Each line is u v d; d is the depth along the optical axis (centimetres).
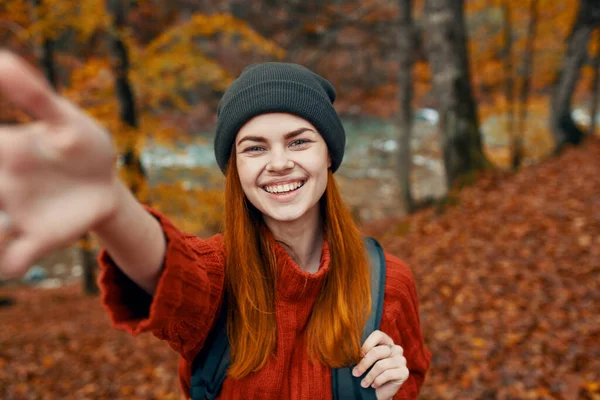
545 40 1301
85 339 625
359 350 120
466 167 824
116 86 692
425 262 627
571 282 482
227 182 125
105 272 78
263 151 116
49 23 600
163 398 432
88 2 605
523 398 342
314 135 117
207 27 734
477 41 1323
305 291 121
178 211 693
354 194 1762
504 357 391
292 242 128
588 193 691
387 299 132
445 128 826
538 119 1405
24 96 49
